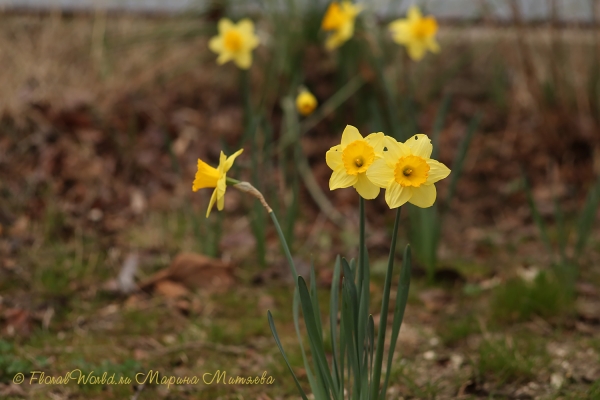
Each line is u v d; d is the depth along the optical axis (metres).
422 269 2.88
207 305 2.59
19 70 3.91
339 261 1.94
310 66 4.15
